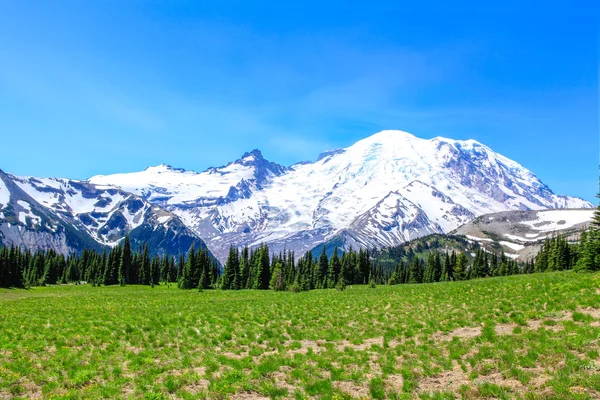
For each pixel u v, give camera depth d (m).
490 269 170.88
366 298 51.19
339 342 28.38
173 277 181.50
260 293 84.88
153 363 24.41
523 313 29.03
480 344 23.81
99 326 35.47
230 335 31.09
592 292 30.03
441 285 58.28
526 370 19.06
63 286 131.25
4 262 118.38
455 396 17.95
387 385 19.69
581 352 19.80
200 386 20.66
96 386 20.34
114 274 141.25
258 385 20.48
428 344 25.52
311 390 19.50
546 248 136.62
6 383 20.80
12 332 32.12
